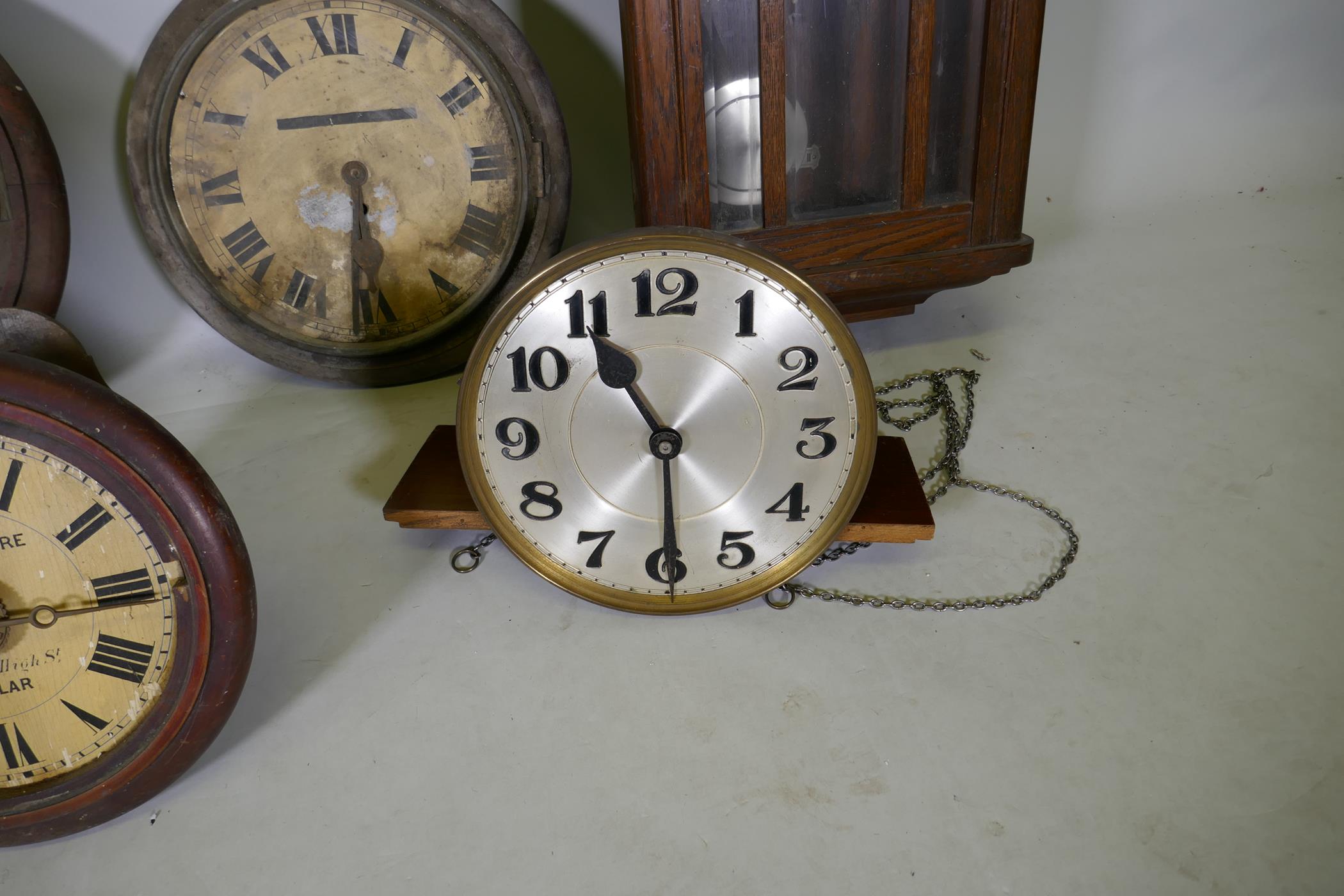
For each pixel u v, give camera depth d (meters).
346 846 0.80
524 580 0.97
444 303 1.20
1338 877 0.76
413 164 1.15
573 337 0.86
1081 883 0.76
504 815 0.81
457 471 1.01
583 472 0.89
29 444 0.76
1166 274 1.35
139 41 1.15
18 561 0.77
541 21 1.25
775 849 0.79
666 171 1.06
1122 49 1.43
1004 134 1.11
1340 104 1.49
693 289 0.85
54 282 1.12
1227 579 0.94
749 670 0.89
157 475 0.77
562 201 1.18
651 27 1.01
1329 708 0.84
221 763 0.85
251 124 1.12
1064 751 0.83
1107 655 0.89
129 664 0.79
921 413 1.13
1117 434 1.09
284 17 1.09
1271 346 1.20
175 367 1.24
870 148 1.11
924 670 0.88
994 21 1.06
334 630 0.93
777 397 0.87
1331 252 1.37
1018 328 1.26
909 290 1.17
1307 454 1.06
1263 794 0.80
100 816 0.80
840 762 0.83
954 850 0.78
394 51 1.12
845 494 0.90
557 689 0.88
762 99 1.06
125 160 1.18
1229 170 1.50
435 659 0.91
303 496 1.07
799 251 1.13
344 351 1.19
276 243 1.15
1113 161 1.49
